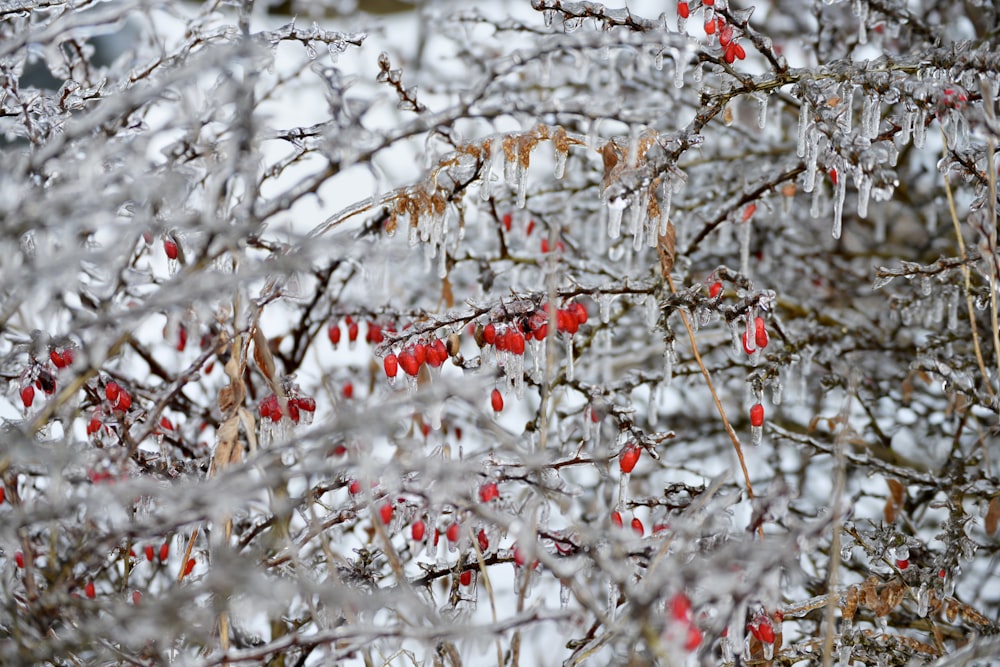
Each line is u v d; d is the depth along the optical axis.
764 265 4.03
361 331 4.02
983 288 3.10
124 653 2.25
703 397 4.27
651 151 2.71
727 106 2.76
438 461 2.13
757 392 2.81
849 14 3.97
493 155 2.58
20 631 2.20
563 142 2.65
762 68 4.36
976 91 2.59
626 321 4.08
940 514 3.63
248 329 2.50
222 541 2.32
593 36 2.21
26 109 2.53
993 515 2.86
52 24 2.50
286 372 3.58
